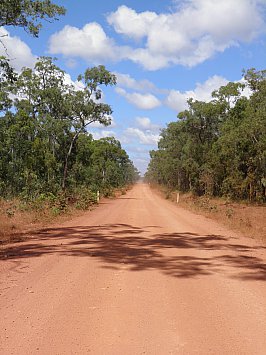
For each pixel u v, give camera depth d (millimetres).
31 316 4910
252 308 5379
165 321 4789
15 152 36469
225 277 7238
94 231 13836
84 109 35406
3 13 12188
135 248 10297
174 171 61625
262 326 4660
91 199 29672
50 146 40500
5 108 36625
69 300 5617
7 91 35719
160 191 70125
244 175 37312
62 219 17734
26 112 38188
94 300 5641
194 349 3957
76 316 4930
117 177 75812
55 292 6023
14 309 5180
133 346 4016
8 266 7832
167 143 66250
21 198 24406
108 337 4250
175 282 6789
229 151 35188
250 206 31234
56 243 10906
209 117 44719
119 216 20484
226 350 3943
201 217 21156
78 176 43906
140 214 22078
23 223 15312
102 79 34562
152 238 12375
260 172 33469
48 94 36594
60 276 7059
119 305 5422
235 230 15180
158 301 5641
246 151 34812
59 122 37375
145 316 4965
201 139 47625
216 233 14102
